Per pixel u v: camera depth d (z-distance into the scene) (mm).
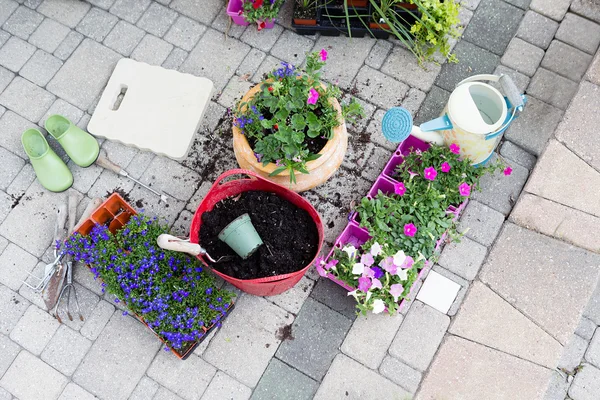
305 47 3033
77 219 2818
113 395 2586
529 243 2682
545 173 2756
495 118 2553
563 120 2812
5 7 3213
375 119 2891
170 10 3148
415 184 2545
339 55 3002
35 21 3178
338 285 2664
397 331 2604
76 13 3176
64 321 2689
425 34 2863
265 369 2582
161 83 2984
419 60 2879
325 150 2445
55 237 2762
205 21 3119
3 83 3074
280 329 2629
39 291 2725
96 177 2893
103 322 2680
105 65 3074
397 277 2443
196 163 2883
